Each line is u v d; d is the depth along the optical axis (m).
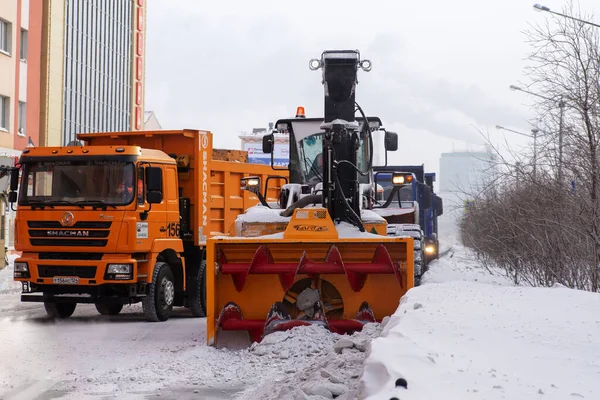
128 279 13.09
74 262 13.21
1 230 24.72
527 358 6.25
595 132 13.08
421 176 26.36
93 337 11.33
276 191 18.56
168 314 13.90
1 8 33.56
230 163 16.75
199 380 7.98
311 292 10.38
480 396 5.02
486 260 22.14
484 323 7.71
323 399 6.02
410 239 10.15
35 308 15.56
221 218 16.47
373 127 13.42
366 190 12.55
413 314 8.01
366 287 10.39
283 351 9.22
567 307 8.98
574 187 13.41
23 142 35.78
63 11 43.91
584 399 5.06
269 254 10.34
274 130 14.13
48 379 8.07
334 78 11.02
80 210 13.26
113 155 13.38
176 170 14.43
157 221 13.73
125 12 58.50
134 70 60.31
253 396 7.12
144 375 8.24
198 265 14.91
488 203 16.78
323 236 10.21
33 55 36.88
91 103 51.25
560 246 13.79
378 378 5.49
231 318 10.21
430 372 5.53
